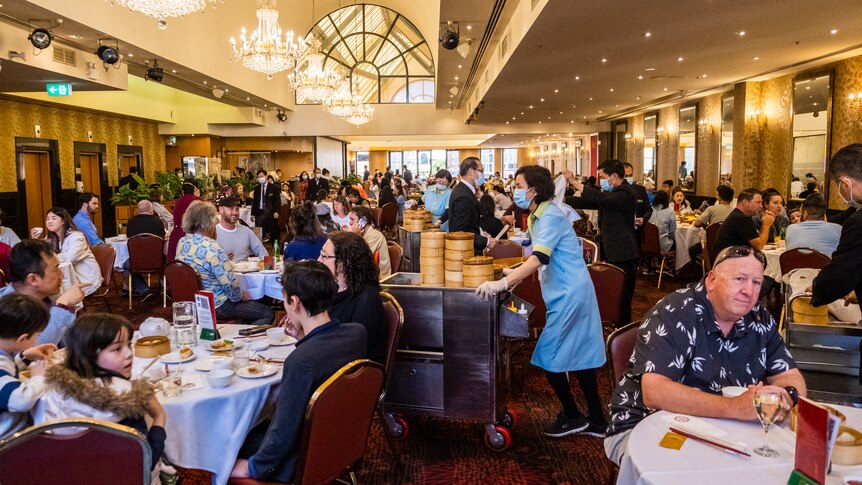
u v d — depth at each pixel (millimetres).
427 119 22344
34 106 13391
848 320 3496
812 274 4051
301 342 2373
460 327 3402
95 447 1850
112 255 6605
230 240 5961
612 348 2625
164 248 7938
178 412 2395
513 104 16453
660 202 8695
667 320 2172
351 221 5727
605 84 12852
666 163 17906
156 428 2127
